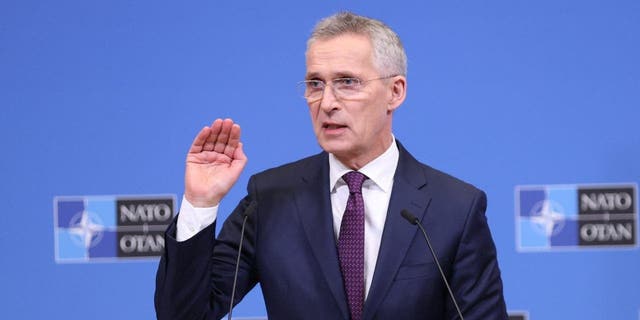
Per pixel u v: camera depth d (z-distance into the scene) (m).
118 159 10.90
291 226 6.39
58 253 10.96
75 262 10.95
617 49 10.50
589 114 10.54
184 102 10.86
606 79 10.51
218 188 6.09
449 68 10.66
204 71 10.84
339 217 6.41
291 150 10.80
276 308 6.26
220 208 10.78
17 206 10.93
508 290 10.70
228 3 10.83
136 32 10.87
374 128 6.23
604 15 10.52
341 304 6.06
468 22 10.63
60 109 10.90
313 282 6.18
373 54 6.17
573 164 10.56
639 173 10.50
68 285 10.97
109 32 10.88
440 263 6.14
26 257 10.95
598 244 10.59
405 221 6.25
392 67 6.30
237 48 10.83
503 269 10.70
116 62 10.87
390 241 6.17
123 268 10.96
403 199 6.33
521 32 10.59
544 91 10.57
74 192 10.92
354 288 6.13
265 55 10.80
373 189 6.43
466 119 10.66
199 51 10.84
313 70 6.14
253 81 10.80
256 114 10.80
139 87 10.87
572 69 10.54
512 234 10.66
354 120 6.10
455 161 10.66
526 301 10.70
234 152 6.27
